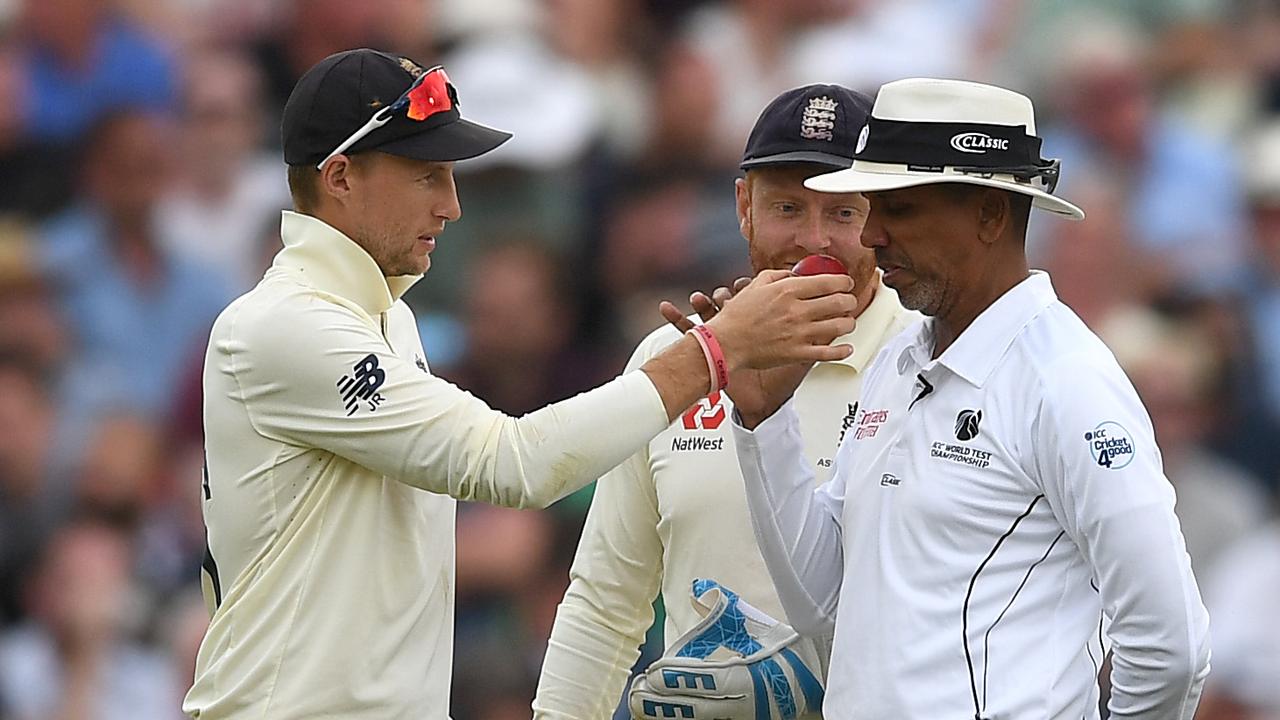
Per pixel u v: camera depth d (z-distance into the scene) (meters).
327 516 14.63
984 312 13.81
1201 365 30.55
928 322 14.58
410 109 14.73
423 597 14.93
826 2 34.66
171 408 32.19
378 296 14.95
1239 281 32.69
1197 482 28.67
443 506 15.26
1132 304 31.89
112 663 29.59
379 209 14.84
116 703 29.45
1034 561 13.46
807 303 14.52
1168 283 32.16
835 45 34.22
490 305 29.55
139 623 29.91
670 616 16.83
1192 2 35.78
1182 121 34.66
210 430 14.89
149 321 32.72
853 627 14.07
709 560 16.47
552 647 17.39
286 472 14.63
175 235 33.28
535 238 31.03
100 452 31.03
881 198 13.95
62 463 31.28
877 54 34.19
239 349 14.59
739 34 34.41
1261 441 30.44
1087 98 33.81
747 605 16.31
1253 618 27.52
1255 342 31.73
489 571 26.06
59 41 34.84
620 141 33.31
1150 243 32.94
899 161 13.75
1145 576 13.05
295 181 14.96
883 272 14.22
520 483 14.23
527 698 25.70
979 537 13.51
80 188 33.56
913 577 13.69
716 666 16.28
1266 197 33.22
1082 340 13.57
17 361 31.73
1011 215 13.91
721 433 16.47
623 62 34.53
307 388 14.41
